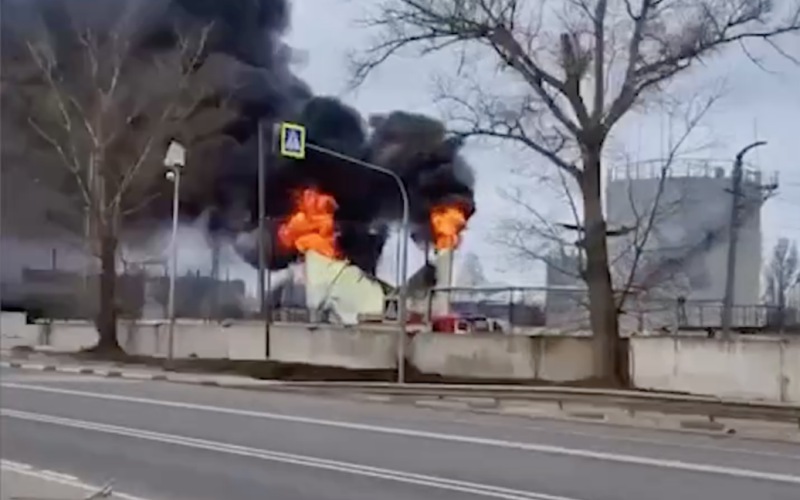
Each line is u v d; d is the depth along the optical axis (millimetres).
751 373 23766
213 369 31250
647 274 37438
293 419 18500
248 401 22141
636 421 19406
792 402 21156
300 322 39219
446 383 26297
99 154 39719
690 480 11945
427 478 11930
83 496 10297
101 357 35719
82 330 41625
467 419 19312
